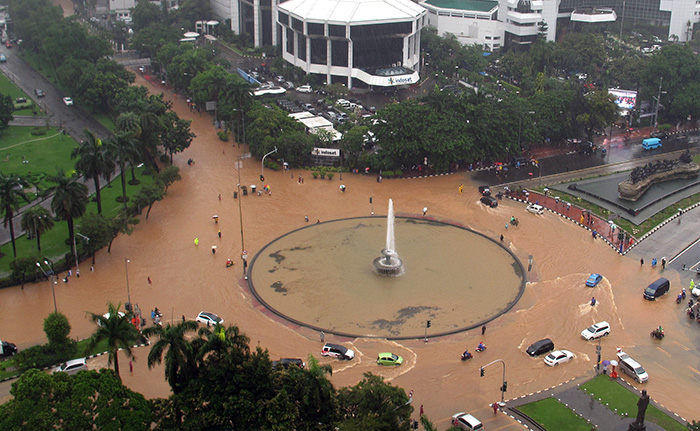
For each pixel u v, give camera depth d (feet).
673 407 577.43
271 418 492.54
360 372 621.72
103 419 470.80
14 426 458.09
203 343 522.88
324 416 516.73
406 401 514.68
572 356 642.63
